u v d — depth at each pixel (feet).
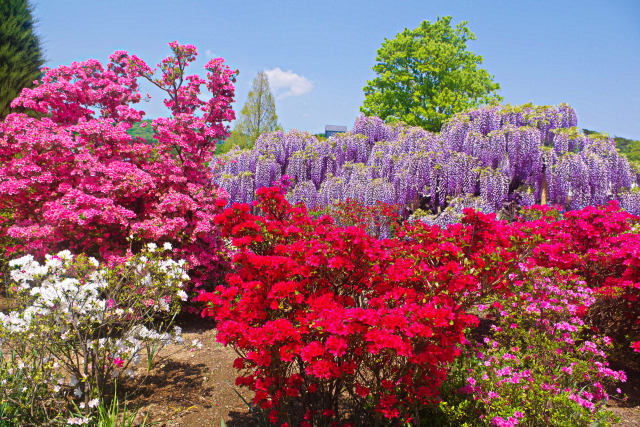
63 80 19.29
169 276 12.03
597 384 11.00
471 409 9.66
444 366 10.65
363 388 8.65
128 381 12.50
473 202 28.45
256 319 8.78
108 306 11.44
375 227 28.81
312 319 7.81
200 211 18.45
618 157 31.12
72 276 11.84
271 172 34.99
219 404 11.45
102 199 15.52
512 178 31.45
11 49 41.16
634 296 13.62
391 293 9.38
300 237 10.80
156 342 12.79
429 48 75.05
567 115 33.71
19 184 16.34
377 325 7.45
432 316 7.39
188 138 19.77
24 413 9.46
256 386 8.55
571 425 8.68
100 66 21.25
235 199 33.99
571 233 16.97
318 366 7.34
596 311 14.38
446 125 33.17
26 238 16.25
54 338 10.26
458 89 78.69
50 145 16.74
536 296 12.80
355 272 9.37
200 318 18.75
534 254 15.89
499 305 13.53
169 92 21.02
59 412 9.57
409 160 30.78
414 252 12.35
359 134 36.60
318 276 9.37
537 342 11.45
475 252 12.51
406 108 80.18
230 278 9.00
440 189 30.04
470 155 30.19
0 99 39.04
